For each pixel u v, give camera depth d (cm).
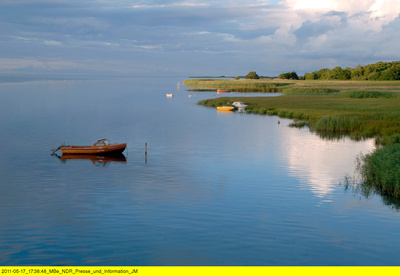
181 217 2080
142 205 2283
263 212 2172
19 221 2023
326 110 7206
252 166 3350
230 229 1906
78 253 1638
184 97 12950
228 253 1639
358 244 1755
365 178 2848
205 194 2520
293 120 6662
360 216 2119
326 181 2859
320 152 3978
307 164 3425
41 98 11875
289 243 1753
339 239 1806
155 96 13550
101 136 5000
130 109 8756
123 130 5528
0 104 9550
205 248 1692
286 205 2298
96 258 1595
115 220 2036
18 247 1706
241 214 2130
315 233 1870
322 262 1569
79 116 7250
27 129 5528
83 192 2564
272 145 4378
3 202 2342
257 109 8094
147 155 3850
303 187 2697
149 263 1539
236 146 4325
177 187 2697
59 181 2869
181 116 7375
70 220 2033
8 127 5700
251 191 2597
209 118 7062
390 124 5322
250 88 17300
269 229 1919
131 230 1894
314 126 5719
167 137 4947
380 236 1847
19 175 3052
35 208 2236
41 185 2752
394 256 1639
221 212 2161
